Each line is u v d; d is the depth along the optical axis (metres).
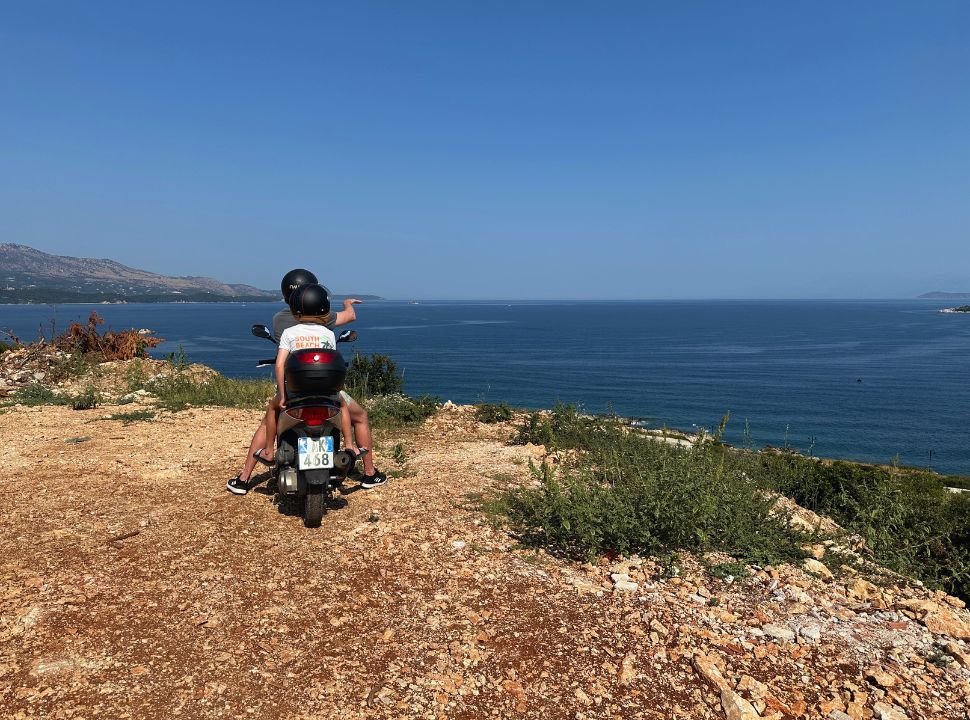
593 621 3.34
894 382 81.00
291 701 2.63
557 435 7.64
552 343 141.88
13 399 9.36
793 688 2.85
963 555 4.67
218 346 108.31
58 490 5.11
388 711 2.59
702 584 3.83
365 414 5.23
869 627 3.43
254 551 4.07
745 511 4.65
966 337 166.12
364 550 4.14
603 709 2.66
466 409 9.49
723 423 5.99
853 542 4.88
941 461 41.16
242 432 7.48
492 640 3.12
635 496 4.68
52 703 2.54
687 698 2.75
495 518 4.77
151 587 3.53
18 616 3.16
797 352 124.69
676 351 124.81
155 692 2.64
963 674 3.00
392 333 171.00
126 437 7.05
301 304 4.58
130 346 12.80
